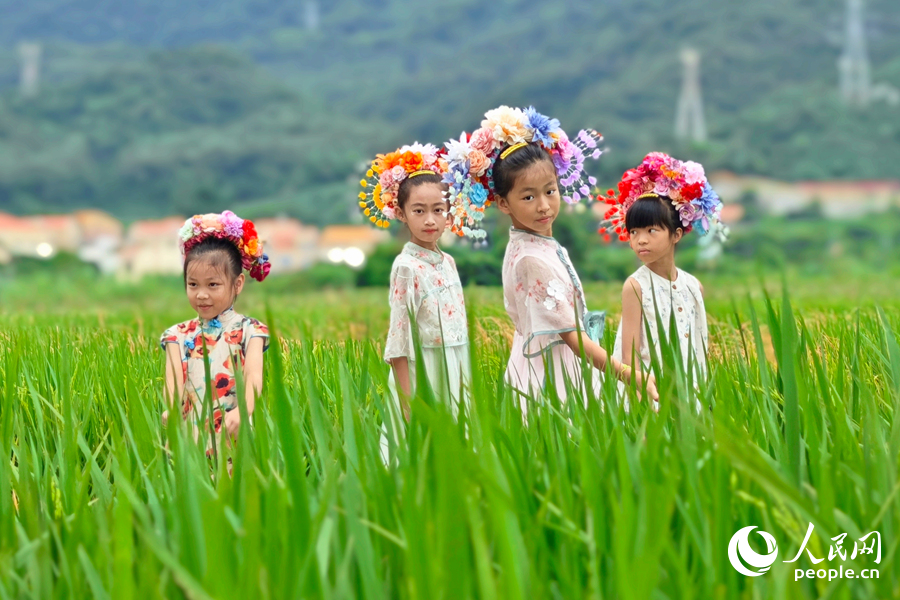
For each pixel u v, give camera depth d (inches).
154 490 105.3
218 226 175.8
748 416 123.0
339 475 102.3
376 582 79.6
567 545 86.7
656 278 187.2
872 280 1141.1
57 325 345.1
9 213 7377.0
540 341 175.8
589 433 110.3
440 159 183.6
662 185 184.1
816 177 6294.3
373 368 106.5
